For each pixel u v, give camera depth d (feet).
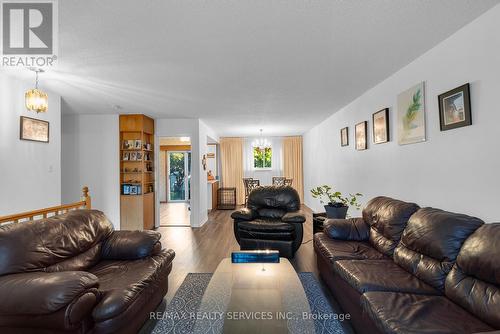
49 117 11.50
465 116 6.43
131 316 5.53
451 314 4.62
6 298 4.45
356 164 13.29
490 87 5.83
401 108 9.18
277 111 15.96
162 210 26.40
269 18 6.07
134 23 6.19
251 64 8.69
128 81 10.25
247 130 24.13
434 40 7.20
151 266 7.11
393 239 7.60
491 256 4.58
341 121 15.46
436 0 5.47
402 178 9.28
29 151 10.41
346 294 6.59
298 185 28.32
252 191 14.06
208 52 7.78
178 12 5.78
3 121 9.37
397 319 4.47
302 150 28.37
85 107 14.75
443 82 7.22
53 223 6.79
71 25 6.24
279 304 5.75
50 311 4.37
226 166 28.99
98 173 16.72
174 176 34.17
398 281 5.90
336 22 6.26
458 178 6.77
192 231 16.60
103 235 7.98
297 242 11.28
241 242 11.62
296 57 8.20
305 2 5.51
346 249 8.16
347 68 9.15
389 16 6.04
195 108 15.03
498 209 5.72
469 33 6.33
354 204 12.77
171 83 10.53
